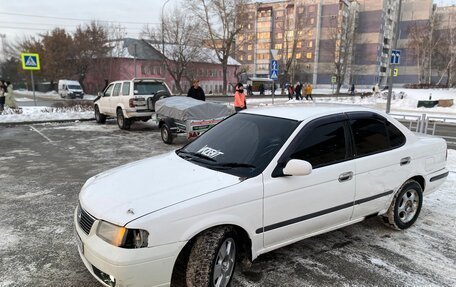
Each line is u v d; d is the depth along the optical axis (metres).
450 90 33.97
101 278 2.69
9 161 8.10
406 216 4.46
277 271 3.48
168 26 46.16
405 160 4.27
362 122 3.99
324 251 3.91
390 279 3.37
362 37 80.44
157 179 3.16
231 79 62.91
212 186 2.98
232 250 3.06
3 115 15.00
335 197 3.61
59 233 4.30
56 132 12.61
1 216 4.82
